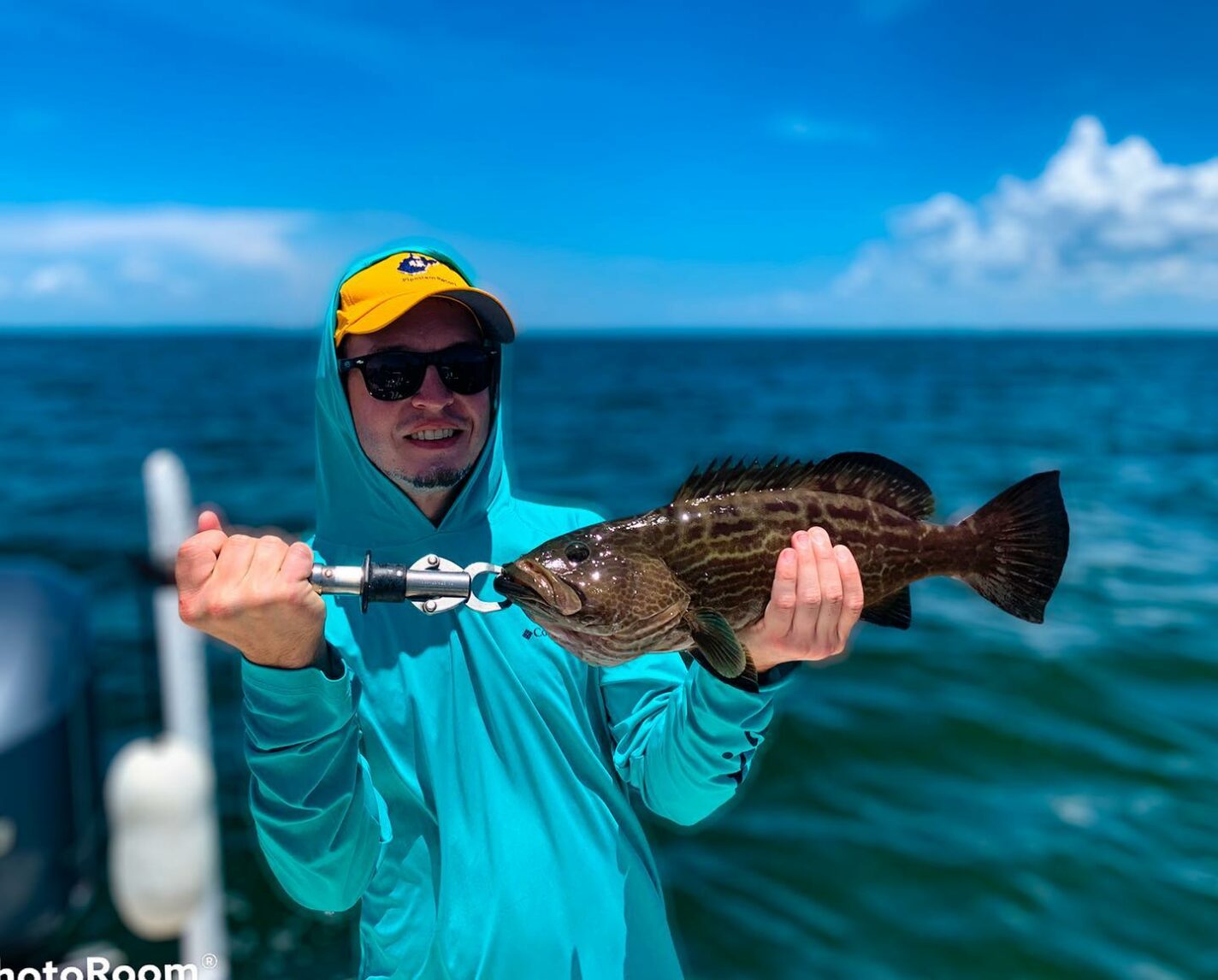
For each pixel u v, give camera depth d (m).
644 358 120.38
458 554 2.47
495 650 2.32
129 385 57.88
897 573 2.29
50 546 15.23
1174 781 7.71
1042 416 40.22
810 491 2.25
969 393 54.12
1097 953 5.64
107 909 5.64
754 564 2.16
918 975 5.50
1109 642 10.99
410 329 2.39
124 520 17.41
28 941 5.05
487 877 2.19
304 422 36.84
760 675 2.09
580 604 2.09
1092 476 23.50
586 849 2.26
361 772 2.19
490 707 2.29
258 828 2.09
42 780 5.10
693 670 2.16
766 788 7.77
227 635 1.84
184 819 3.79
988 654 10.74
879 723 8.97
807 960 5.63
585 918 2.21
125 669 9.70
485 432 2.53
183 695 4.03
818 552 1.93
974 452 28.03
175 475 3.80
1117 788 7.62
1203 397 51.00
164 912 3.74
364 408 2.39
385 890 2.28
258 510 19.11
